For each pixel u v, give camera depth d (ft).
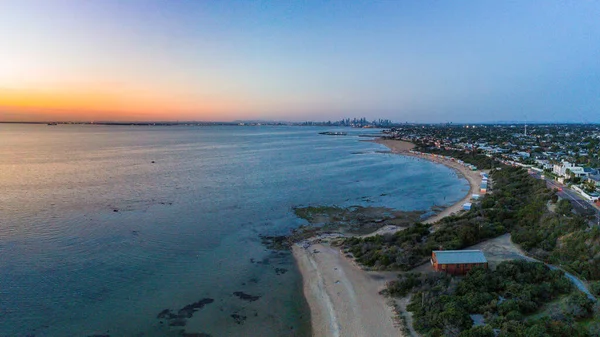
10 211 225.35
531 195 263.29
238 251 178.29
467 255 150.10
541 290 121.70
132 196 272.72
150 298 133.28
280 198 280.51
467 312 113.80
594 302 109.81
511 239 180.75
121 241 184.55
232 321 121.08
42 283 139.95
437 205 271.90
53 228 198.18
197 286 143.23
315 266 162.40
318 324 119.75
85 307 126.00
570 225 173.37
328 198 284.20
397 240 184.34
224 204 259.80
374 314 122.11
